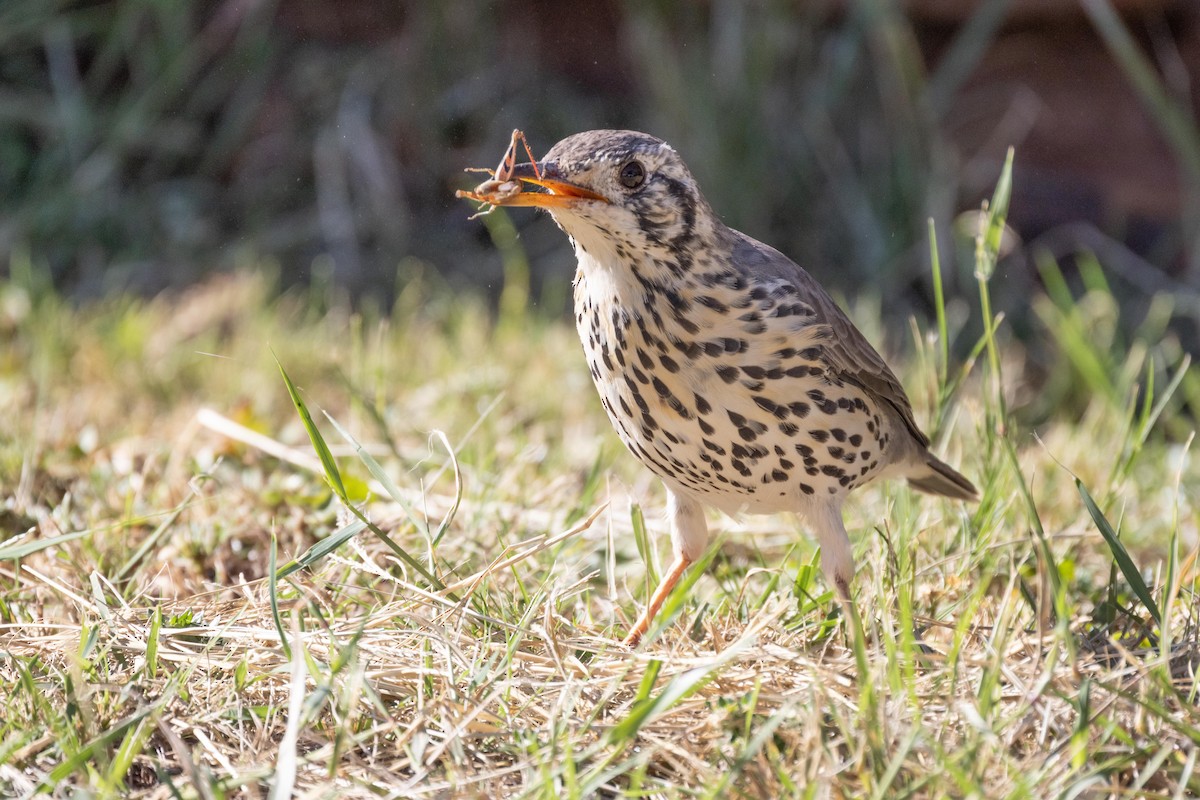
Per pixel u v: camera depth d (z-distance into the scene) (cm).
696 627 811
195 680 712
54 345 1370
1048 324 1552
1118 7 1812
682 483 869
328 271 1738
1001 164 1875
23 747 638
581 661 750
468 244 1836
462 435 1181
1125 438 1037
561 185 794
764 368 812
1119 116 1844
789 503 863
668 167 803
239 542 940
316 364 1391
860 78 1898
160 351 1414
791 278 846
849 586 832
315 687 685
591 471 1100
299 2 1938
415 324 1566
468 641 739
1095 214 1848
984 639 764
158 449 1102
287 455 1034
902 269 1780
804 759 605
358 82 1908
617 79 1953
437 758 653
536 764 627
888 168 1838
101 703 672
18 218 1762
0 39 1850
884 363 891
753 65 1844
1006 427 962
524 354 1431
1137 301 1745
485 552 930
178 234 1781
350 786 621
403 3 1947
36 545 784
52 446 1088
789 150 1867
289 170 1864
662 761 658
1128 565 754
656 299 809
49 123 1831
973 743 613
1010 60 1886
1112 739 649
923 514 1007
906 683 665
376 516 984
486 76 1925
